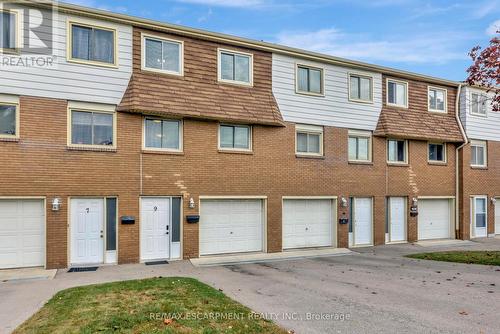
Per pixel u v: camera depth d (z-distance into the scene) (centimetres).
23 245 1103
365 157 1672
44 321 635
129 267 1152
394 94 1750
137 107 1188
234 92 1376
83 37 1171
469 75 1405
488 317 682
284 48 1471
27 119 1095
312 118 1538
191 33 1309
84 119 1169
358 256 1416
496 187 2025
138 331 578
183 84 1289
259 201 1441
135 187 1219
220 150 1353
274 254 1404
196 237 1309
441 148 1898
